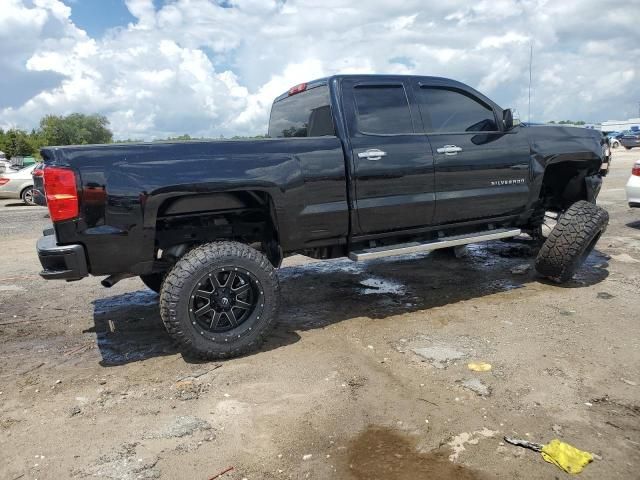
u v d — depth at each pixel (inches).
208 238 163.5
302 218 160.7
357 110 173.5
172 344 166.2
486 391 128.6
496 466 100.8
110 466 104.2
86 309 204.4
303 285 229.0
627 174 715.4
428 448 107.0
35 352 162.7
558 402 123.0
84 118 3319.4
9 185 640.4
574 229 202.7
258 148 153.7
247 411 123.1
